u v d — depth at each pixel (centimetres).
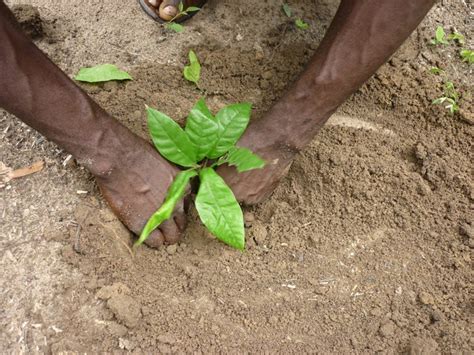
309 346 90
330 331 91
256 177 94
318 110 90
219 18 116
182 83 110
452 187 101
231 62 111
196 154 91
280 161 94
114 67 108
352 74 86
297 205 101
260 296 93
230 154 89
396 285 95
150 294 92
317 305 93
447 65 113
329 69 86
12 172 99
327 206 101
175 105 107
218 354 89
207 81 110
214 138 90
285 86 110
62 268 92
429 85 110
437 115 107
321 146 104
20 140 102
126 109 105
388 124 108
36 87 79
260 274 95
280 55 113
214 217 87
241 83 110
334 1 120
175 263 96
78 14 117
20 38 77
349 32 83
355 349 90
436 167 103
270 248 98
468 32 118
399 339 90
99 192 97
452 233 98
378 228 99
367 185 101
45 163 100
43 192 98
